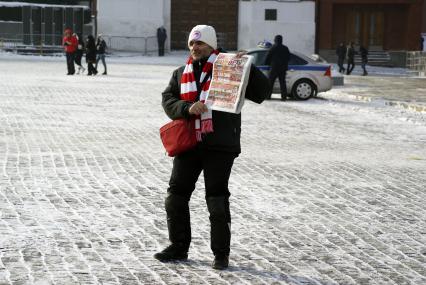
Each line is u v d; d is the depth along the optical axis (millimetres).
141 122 29422
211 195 11164
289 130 29016
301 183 18328
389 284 10820
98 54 60125
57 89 43750
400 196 17266
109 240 12578
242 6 97062
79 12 92625
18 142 23281
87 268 11047
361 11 96750
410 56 79188
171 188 11469
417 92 50250
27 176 17875
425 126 32562
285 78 42562
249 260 11742
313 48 96625
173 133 11039
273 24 96000
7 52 90312
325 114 35969
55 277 10586
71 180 17594
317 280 10859
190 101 11055
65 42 58781
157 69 71250
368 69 91625
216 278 10773
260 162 21188
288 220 14477
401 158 23156
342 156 22984
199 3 97438
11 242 12250
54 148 22328
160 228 13453
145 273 10906
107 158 20812
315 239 13148
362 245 12891
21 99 37062
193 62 11188
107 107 34656
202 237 12992
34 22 91000
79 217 14070
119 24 94750
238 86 10586
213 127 10992
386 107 40625
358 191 17641
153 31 95375
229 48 98000
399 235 13680
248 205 15664
